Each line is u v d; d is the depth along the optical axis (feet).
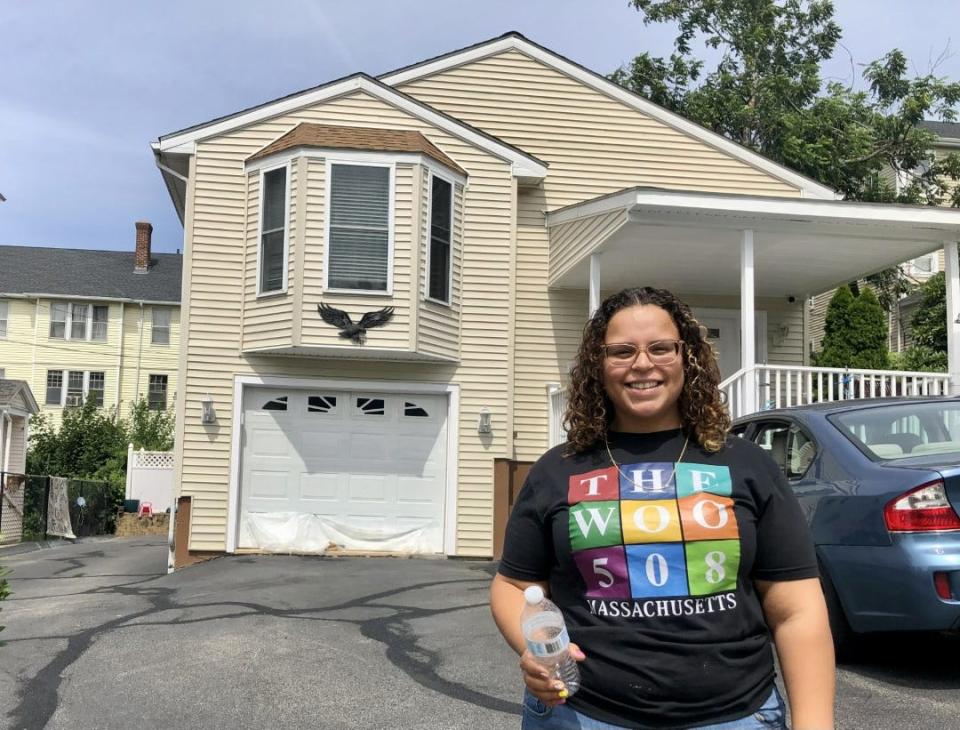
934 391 33.35
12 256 112.88
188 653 20.07
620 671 6.53
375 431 41.01
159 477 83.51
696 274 41.75
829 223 33.47
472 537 40.55
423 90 45.91
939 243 35.04
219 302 40.14
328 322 38.40
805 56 80.94
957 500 14.67
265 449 40.27
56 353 106.11
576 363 7.45
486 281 42.14
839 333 57.62
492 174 42.73
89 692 17.33
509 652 19.51
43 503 59.41
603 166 45.93
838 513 16.02
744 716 6.47
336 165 39.22
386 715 15.38
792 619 6.70
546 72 46.37
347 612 24.53
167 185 45.24
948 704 14.47
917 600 14.52
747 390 31.53
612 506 6.77
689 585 6.57
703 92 77.61
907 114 75.36
